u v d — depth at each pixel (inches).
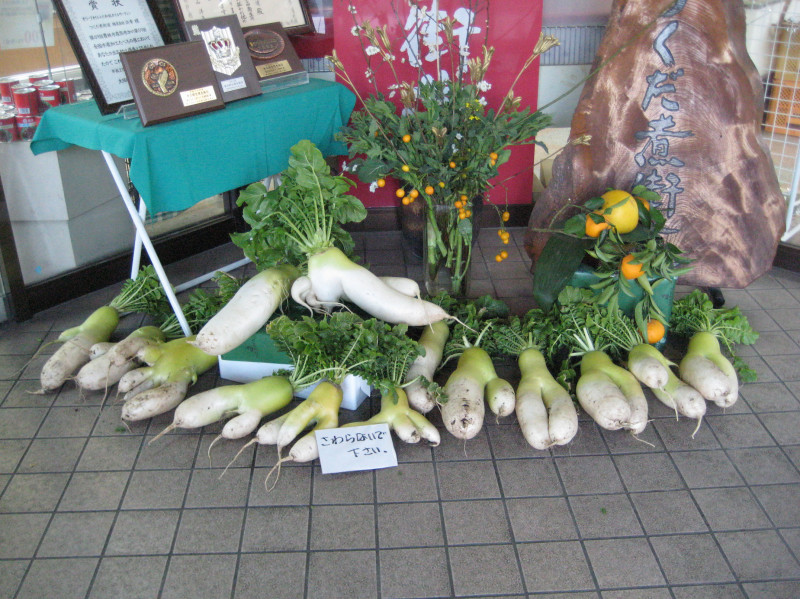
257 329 97.0
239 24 113.8
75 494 85.7
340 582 74.2
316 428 91.0
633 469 89.3
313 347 92.7
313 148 102.1
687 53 103.9
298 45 140.3
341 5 134.7
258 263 108.7
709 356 102.5
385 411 92.9
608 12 140.4
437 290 123.8
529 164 149.4
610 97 107.7
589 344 104.4
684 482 87.2
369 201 152.3
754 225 111.0
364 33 127.3
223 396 92.4
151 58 100.3
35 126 114.5
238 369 103.9
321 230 103.0
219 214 151.0
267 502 84.4
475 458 91.1
